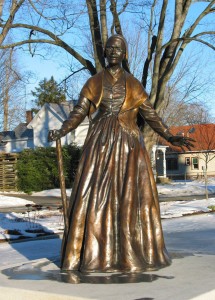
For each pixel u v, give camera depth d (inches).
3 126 2139.5
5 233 573.6
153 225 248.5
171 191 1444.4
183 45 687.1
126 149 251.1
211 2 682.8
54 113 1760.6
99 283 213.2
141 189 248.7
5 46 676.1
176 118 1836.9
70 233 244.1
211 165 2212.1
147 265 238.4
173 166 2299.5
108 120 254.1
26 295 204.1
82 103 256.8
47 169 1343.5
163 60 690.8
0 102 1867.6
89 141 254.4
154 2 708.0
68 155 1318.9
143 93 259.1
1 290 211.3
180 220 702.5
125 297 189.2
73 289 204.1
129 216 240.8
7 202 1039.0
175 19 679.1
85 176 248.1
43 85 2178.9
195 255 283.1
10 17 637.9
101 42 663.8
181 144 256.1
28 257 401.1
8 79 1788.9
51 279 224.1
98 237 239.8
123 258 236.4
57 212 802.2
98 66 663.8
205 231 572.1
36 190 1339.8
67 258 242.4
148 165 254.1
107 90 255.9
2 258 402.6
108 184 245.4
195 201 1000.9
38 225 637.3
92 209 241.9
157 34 674.2
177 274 227.9
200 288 199.9
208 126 2185.0
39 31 674.8
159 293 193.8
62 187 252.5
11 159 1416.1
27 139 2018.9
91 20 665.0
